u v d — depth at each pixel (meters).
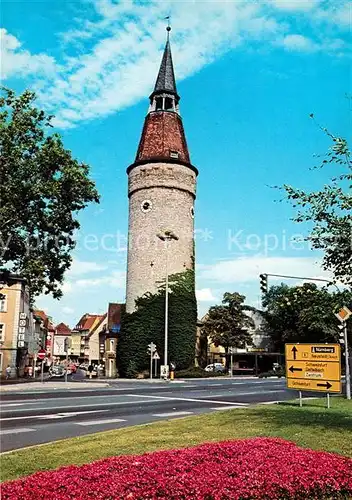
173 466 6.58
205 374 52.16
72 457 8.93
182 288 54.44
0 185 27.17
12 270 29.61
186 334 53.22
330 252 10.95
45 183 27.94
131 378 52.12
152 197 56.03
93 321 134.12
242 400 22.17
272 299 71.81
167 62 61.62
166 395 24.73
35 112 28.30
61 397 23.33
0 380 43.81
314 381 17.20
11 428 13.52
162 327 52.88
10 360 50.22
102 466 6.57
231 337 65.25
